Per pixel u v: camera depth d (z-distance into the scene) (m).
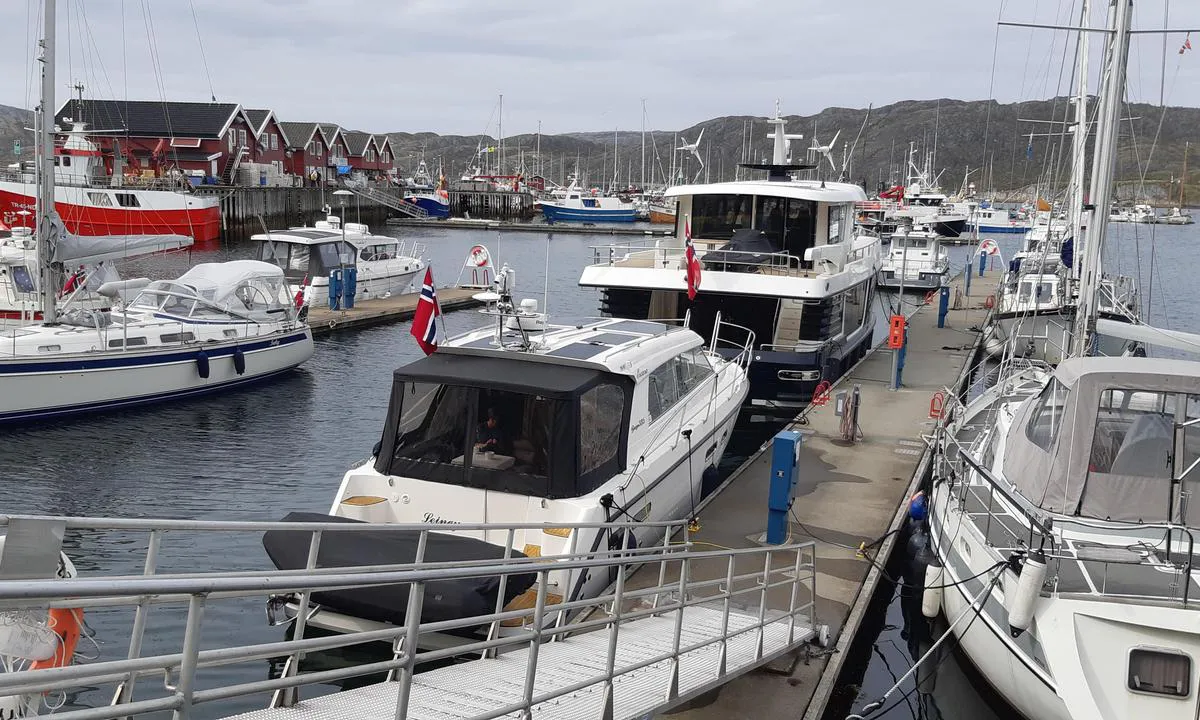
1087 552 6.25
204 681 7.25
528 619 7.01
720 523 10.22
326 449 13.95
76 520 3.29
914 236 37.16
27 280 17.95
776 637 7.26
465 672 5.51
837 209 18.53
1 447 13.48
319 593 6.44
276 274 18.97
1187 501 6.73
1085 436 7.04
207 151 55.41
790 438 9.47
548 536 7.76
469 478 7.95
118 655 7.48
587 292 34.12
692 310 16.88
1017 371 13.64
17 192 37.81
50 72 15.41
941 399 14.76
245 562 9.64
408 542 6.61
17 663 3.98
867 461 12.72
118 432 14.46
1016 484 7.62
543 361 8.45
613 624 5.32
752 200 18.22
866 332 22.02
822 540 9.84
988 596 7.00
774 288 15.62
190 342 16.48
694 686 5.89
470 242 57.31
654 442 9.35
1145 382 7.02
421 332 8.15
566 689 4.73
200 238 44.72
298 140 67.62
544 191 123.00
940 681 8.20
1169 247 60.59
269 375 18.19
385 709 4.53
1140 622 5.67
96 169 47.31
